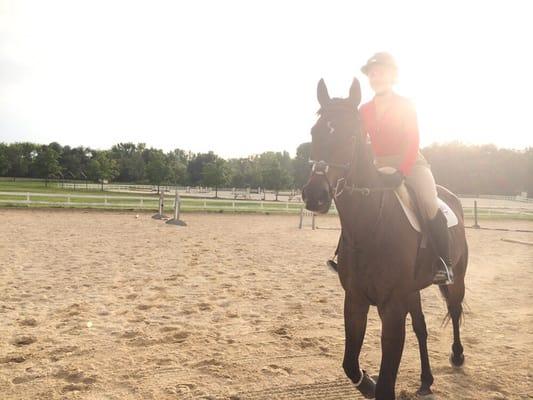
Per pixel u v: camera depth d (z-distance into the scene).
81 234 15.66
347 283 3.55
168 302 7.34
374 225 3.36
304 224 23.72
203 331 5.86
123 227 18.47
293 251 13.62
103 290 7.99
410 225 3.54
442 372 4.79
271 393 4.17
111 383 4.27
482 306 7.75
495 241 18.25
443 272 3.73
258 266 10.86
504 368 4.90
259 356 5.05
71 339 5.46
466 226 25.83
